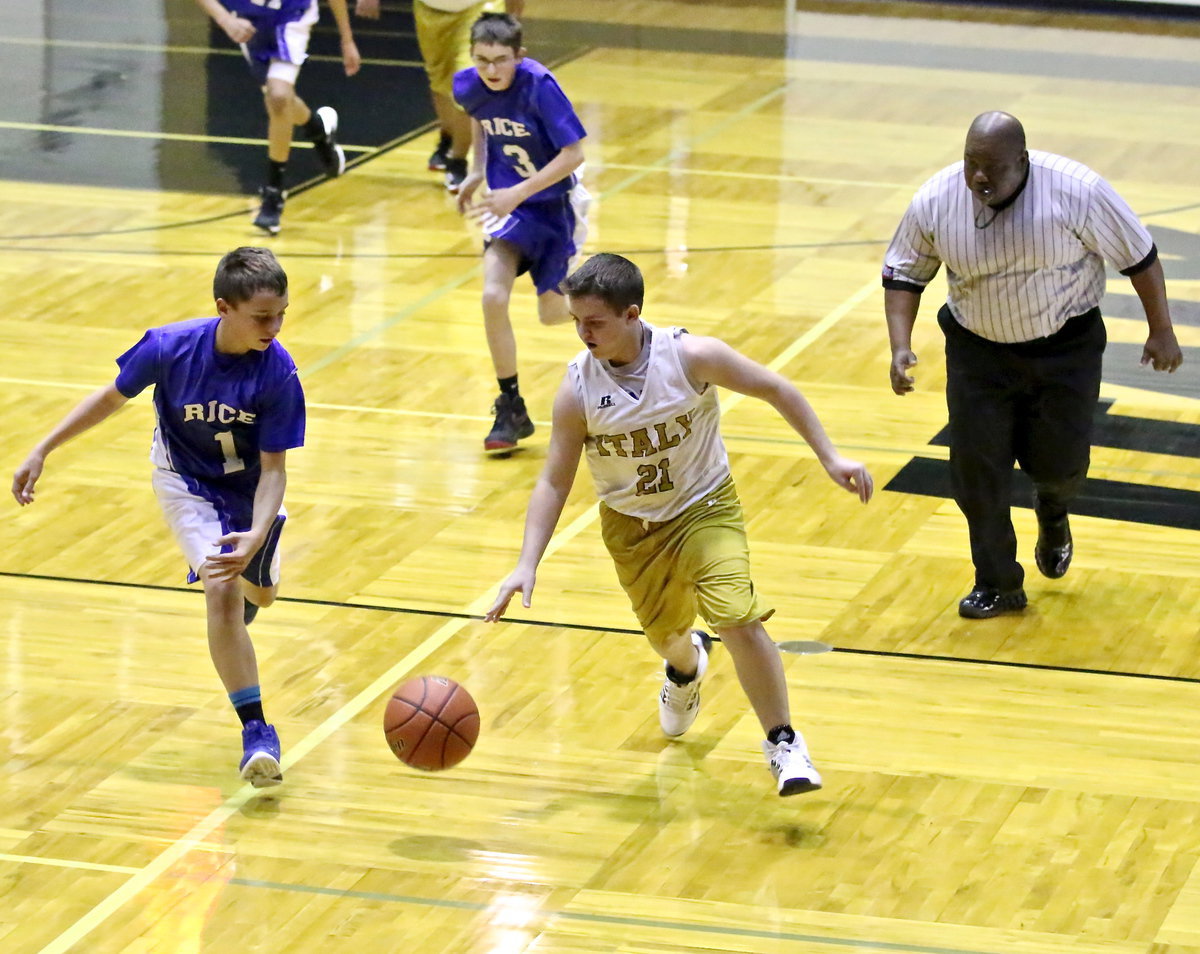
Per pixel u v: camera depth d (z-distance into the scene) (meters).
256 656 12.43
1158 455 16.25
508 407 16.12
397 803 10.67
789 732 10.27
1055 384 12.55
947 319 12.80
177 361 10.48
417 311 19.98
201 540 10.66
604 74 31.80
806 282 21.00
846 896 9.72
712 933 9.37
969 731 11.52
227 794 10.78
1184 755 11.26
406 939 9.30
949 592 13.59
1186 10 37.09
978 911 9.57
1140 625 13.05
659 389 10.01
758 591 13.52
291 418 10.56
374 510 15.01
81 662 12.40
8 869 9.94
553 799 10.73
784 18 37.06
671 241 22.50
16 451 16.06
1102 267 12.46
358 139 27.67
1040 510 13.35
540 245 16.02
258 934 9.34
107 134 27.77
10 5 38.22
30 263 21.38
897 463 16.02
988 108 29.48
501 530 14.68
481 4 24.02
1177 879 9.88
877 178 25.47
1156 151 26.66
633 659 12.52
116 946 9.23
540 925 9.42
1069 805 10.66
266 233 22.77
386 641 12.72
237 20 21.69
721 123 28.48
